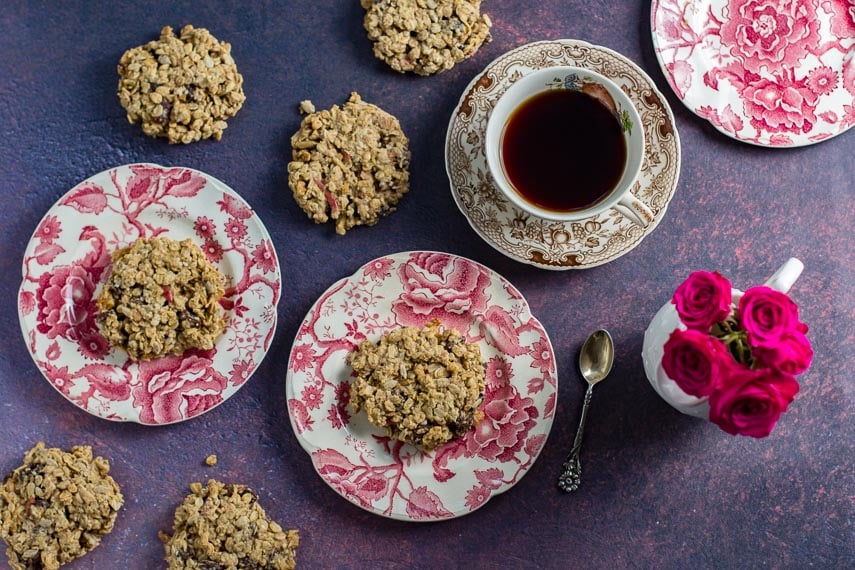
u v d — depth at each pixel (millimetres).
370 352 797
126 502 818
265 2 822
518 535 822
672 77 817
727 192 830
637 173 759
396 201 821
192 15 820
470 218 807
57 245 803
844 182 828
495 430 811
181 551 796
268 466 820
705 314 719
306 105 819
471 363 795
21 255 822
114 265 798
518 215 806
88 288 811
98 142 821
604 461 824
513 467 805
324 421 806
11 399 819
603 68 799
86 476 802
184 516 805
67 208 801
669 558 823
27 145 819
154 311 785
